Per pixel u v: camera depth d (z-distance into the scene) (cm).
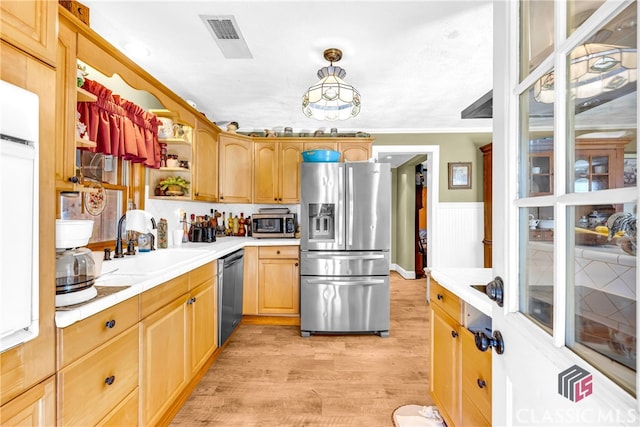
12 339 77
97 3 168
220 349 253
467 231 428
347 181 298
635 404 41
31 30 85
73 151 140
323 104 255
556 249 59
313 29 191
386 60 229
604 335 49
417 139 427
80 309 102
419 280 542
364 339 288
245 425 170
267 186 368
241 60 230
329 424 171
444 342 152
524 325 69
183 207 315
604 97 49
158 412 155
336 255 297
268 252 328
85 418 107
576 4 56
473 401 120
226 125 391
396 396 196
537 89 68
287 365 236
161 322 158
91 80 177
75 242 110
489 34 195
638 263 41
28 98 80
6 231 74
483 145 425
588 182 53
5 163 73
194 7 172
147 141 230
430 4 168
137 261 209
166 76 257
